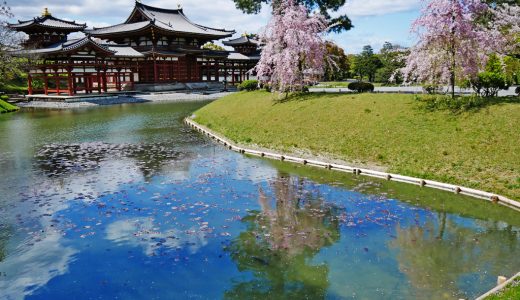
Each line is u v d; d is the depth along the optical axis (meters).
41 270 10.44
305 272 10.27
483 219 13.70
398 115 22.80
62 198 15.68
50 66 57.62
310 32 32.16
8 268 10.54
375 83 67.12
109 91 65.38
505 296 8.09
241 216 13.90
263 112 29.81
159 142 27.28
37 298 9.26
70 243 11.88
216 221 13.45
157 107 49.84
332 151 21.84
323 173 19.33
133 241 11.96
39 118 40.00
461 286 9.57
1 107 45.69
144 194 16.12
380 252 11.33
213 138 28.67
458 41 21.58
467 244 11.86
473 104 21.41
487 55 22.69
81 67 58.12
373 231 12.73
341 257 11.03
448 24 21.55
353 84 35.00
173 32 72.19
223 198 15.73
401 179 17.83
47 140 28.09
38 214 14.04
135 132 31.38
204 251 11.36
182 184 17.50
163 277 10.07
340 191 16.62
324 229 12.86
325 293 9.35
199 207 14.70
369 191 16.58
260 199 15.66
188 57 77.56
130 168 20.27
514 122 18.75
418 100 23.95
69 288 9.64
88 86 63.97
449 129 20.06
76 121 37.59
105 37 74.94
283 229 12.84
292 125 25.94
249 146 25.06
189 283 9.80
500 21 23.45
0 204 15.05
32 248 11.59
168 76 74.25
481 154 17.75
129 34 72.06
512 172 16.22
